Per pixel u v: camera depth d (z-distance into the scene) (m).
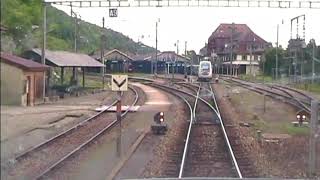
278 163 17.95
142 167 17.09
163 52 134.50
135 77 106.00
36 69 40.12
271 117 35.47
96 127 28.38
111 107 40.97
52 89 50.59
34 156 18.12
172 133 26.20
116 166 16.84
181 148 21.50
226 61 147.88
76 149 19.66
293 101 45.31
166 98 53.41
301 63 71.56
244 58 143.50
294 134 25.83
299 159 18.64
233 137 24.91
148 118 33.75
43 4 43.47
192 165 17.67
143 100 50.41
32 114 33.16
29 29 45.84
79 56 60.47
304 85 64.62
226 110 40.53
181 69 136.38
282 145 22.17
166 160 18.55
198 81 92.69
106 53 113.38
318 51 69.56
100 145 21.89
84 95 55.72
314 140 16.34
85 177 14.98
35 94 42.41
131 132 26.58
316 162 17.70
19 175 14.56
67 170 16.08
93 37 129.25
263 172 16.12
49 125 28.11
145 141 23.55
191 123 30.08
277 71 87.88
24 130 24.59
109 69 113.88
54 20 81.44
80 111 37.28
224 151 20.84
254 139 24.25
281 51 94.88
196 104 44.34
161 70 130.12
